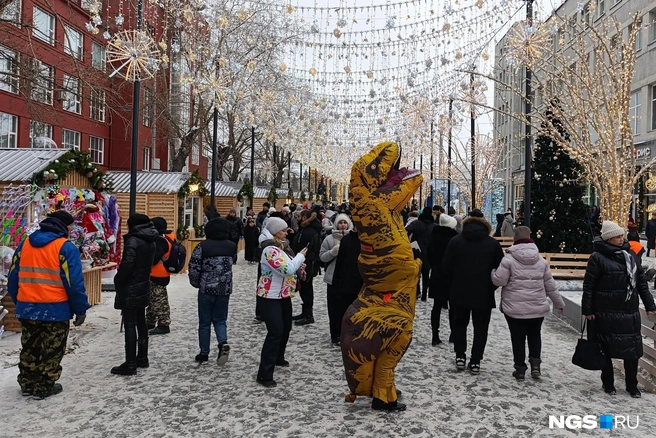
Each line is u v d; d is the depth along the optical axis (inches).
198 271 228.2
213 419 168.2
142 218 219.3
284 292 205.5
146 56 323.0
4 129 780.0
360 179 179.5
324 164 1024.9
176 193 553.0
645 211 899.4
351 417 170.4
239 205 874.8
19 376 187.6
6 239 297.0
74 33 685.9
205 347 230.5
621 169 393.1
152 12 510.6
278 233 209.2
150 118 847.1
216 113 580.7
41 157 335.9
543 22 417.7
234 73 436.8
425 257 374.9
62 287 186.2
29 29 458.3
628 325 186.4
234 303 378.6
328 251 268.4
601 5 930.1
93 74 484.4
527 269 209.6
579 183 506.0
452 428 162.2
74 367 221.9
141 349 222.5
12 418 167.9
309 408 178.1
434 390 197.2
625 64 390.6
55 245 185.9
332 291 262.7
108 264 390.3
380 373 174.9
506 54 420.5
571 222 492.7
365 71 384.5
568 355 249.4
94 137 1058.1
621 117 388.5
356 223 181.0
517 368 211.8
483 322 218.2
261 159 1508.4
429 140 686.5
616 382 211.8
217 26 507.8
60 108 785.6
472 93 443.8
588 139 404.2
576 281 445.4
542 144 507.8
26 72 476.4
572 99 406.3
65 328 190.9
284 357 241.3
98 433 157.1
